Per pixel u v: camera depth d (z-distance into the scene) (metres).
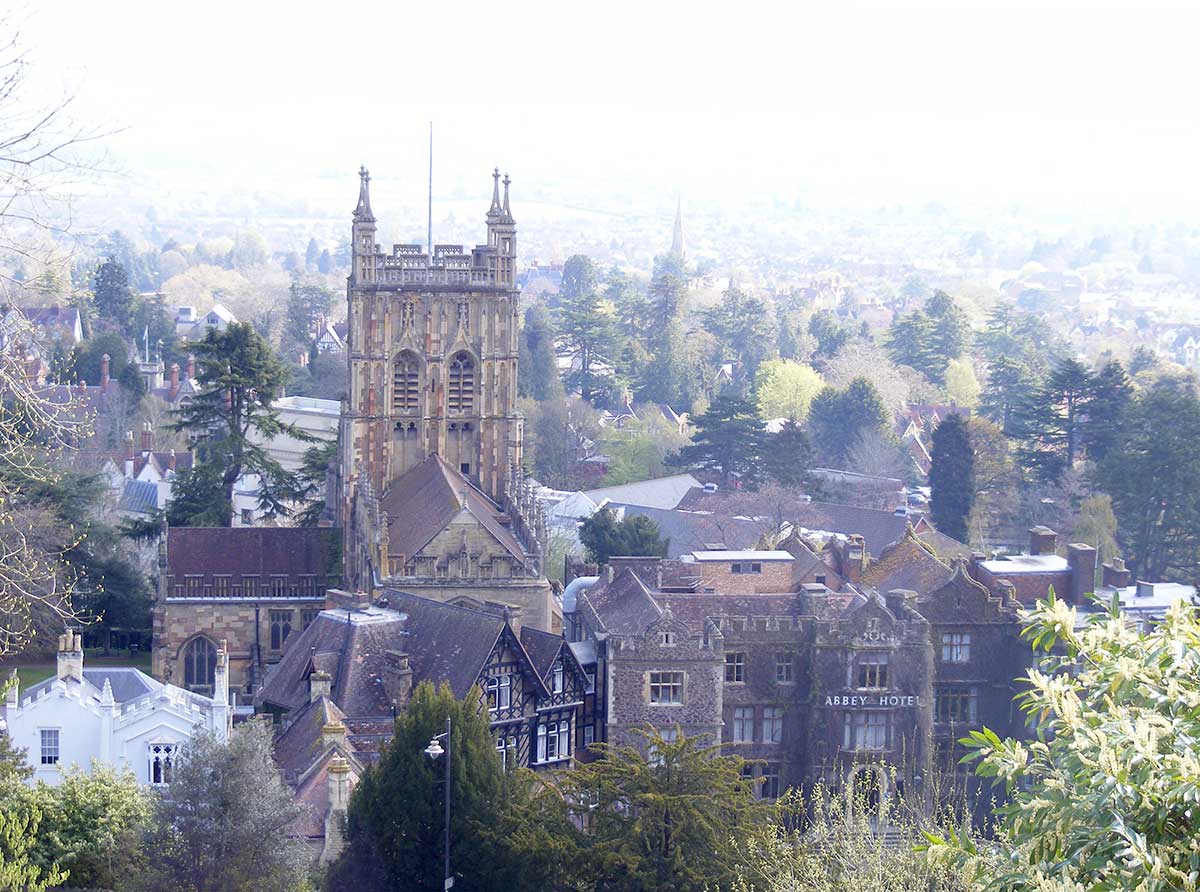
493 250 198.25
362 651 157.25
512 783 129.25
